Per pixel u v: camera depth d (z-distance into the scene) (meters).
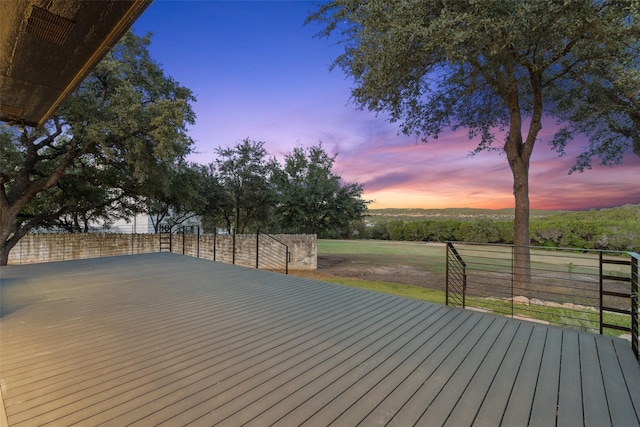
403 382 2.02
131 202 14.27
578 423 1.62
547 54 6.84
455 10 5.78
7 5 2.08
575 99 8.16
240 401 1.78
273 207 17.59
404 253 16.33
